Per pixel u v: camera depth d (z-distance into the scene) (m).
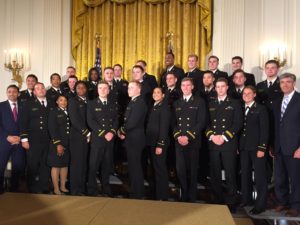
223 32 5.21
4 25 5.83
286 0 4.92
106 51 5.70
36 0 5.80
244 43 5.18
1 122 3.93
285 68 4.90
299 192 3.24
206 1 5.28
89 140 3.76
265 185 3.35
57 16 5.75
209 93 3.92
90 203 1.55
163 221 1.33
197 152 3.54
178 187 3.89
